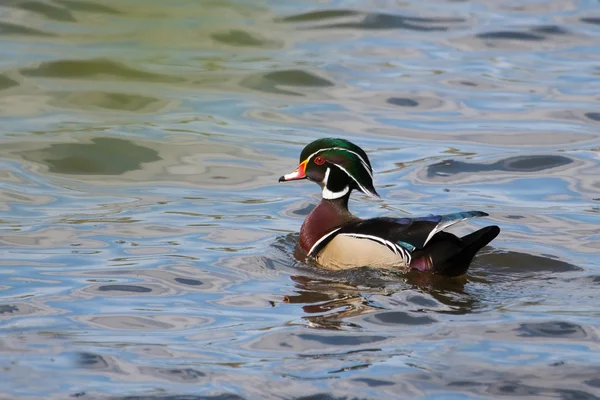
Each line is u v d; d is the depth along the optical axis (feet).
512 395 28.63
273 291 37.78
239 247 43.04
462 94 65.92
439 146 57.47
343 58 71.61
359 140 58.44
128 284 38.50
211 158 55.67
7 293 37.45
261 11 80.33
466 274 38.96
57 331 33.76
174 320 34.83
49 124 60.03
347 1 82.79
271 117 62.03
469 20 79.87
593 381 29.40
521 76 69.10
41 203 48.91
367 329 33.60
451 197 49.83
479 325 33.71
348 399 28.43
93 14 78.28
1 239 43.70
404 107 63.87
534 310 35.06
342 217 43.04
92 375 30.17
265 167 54.54
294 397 28.55
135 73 68.03
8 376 30.01
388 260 39.27
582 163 54.49
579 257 41.04
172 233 44.78
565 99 64.85
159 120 61.11
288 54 72.18
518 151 56.44
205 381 29.71
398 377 29.71
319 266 40.81
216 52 72.23
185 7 81.05
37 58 69.56
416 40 75.61
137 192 50.72
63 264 40.75
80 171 53.72
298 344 32.37
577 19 80.28
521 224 45.60
